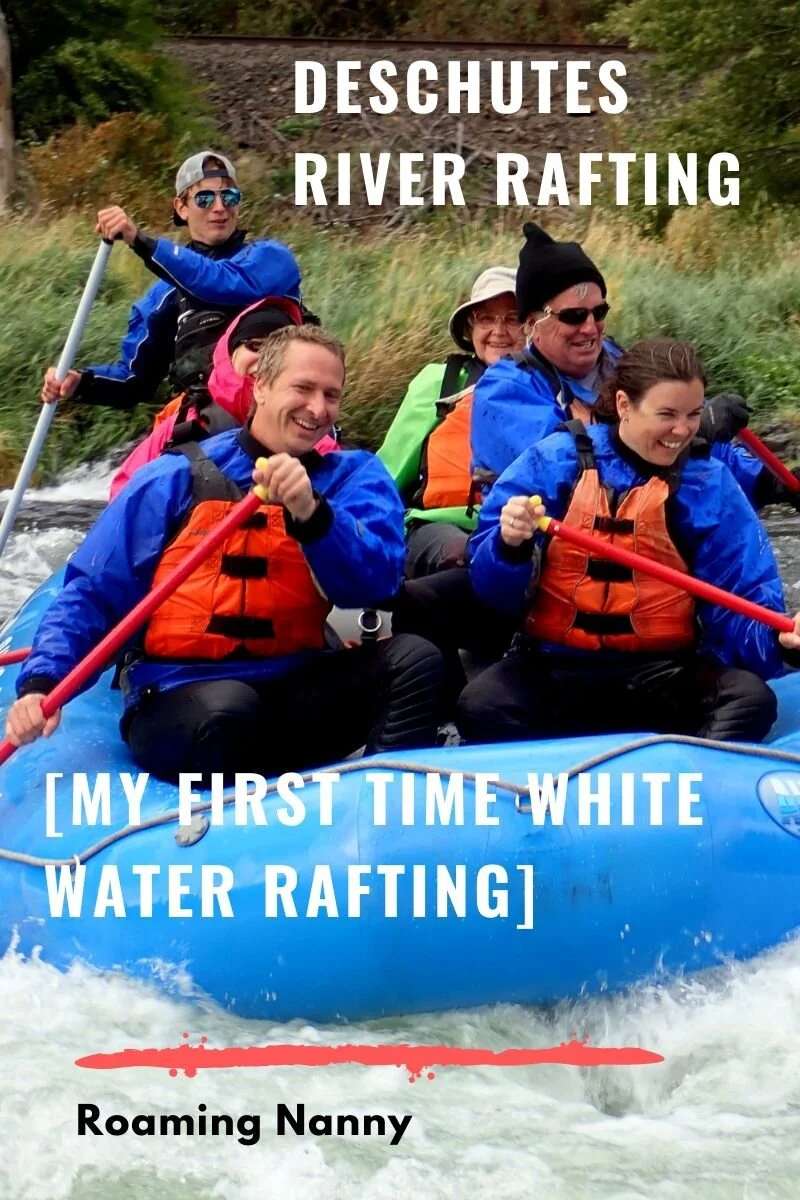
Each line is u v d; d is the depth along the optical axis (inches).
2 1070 446.9
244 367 625.0
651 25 2335.1
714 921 482.6
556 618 552.1
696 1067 461.1
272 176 2640.3
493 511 552.7
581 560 542.9
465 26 3617.1
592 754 493.0
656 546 547.2
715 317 1750.7
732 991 483.2
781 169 2297.0
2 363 1550.2
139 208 2356.1
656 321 1711.4
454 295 1674.5
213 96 2851.9
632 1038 480.4
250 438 529.7
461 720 560.1
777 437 1512.1
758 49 2281.0
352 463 538.9
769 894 486.3
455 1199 393.1
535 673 560.1
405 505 756.6
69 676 511.5
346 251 2012.8
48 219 2194.9
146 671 539.2
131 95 2714.1
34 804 535.2
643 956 481.4
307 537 504.1
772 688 603.8
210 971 481.1
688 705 563.2
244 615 529.7
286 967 477.1
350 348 1565.0
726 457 657.6
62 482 1455.5
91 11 2755.9
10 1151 414.0
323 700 535.5
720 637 559.5
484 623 613.3
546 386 642.8
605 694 562.3
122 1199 396.8
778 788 498.6
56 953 497.0
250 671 537.3
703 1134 422.3
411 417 751.7
